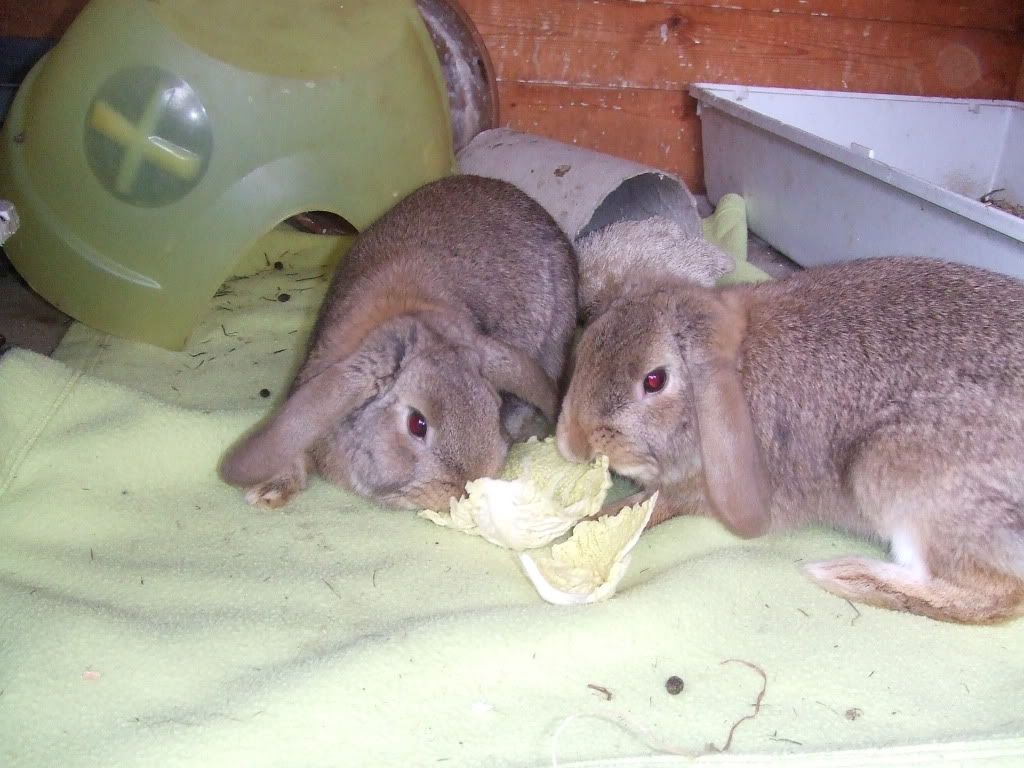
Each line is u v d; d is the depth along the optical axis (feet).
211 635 1.75
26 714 1.60
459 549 2.03
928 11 3.86
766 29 3.81
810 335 2.00
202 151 2.47
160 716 1.61
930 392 1.85
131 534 2.04
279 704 1.60
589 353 2.02
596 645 1.74
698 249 2.81
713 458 1.90
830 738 1.62
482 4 3.64
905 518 1.88
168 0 2.46
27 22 3.46
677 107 3.91
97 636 1.72
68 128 2.50
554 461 2.20
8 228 1.87
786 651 1.77
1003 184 3.79
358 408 2.07
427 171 2.85
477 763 1.56
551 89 3.79
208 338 2.80
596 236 2.86
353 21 2.69
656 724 1.63
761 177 3.48
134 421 2.23
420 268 2.32
